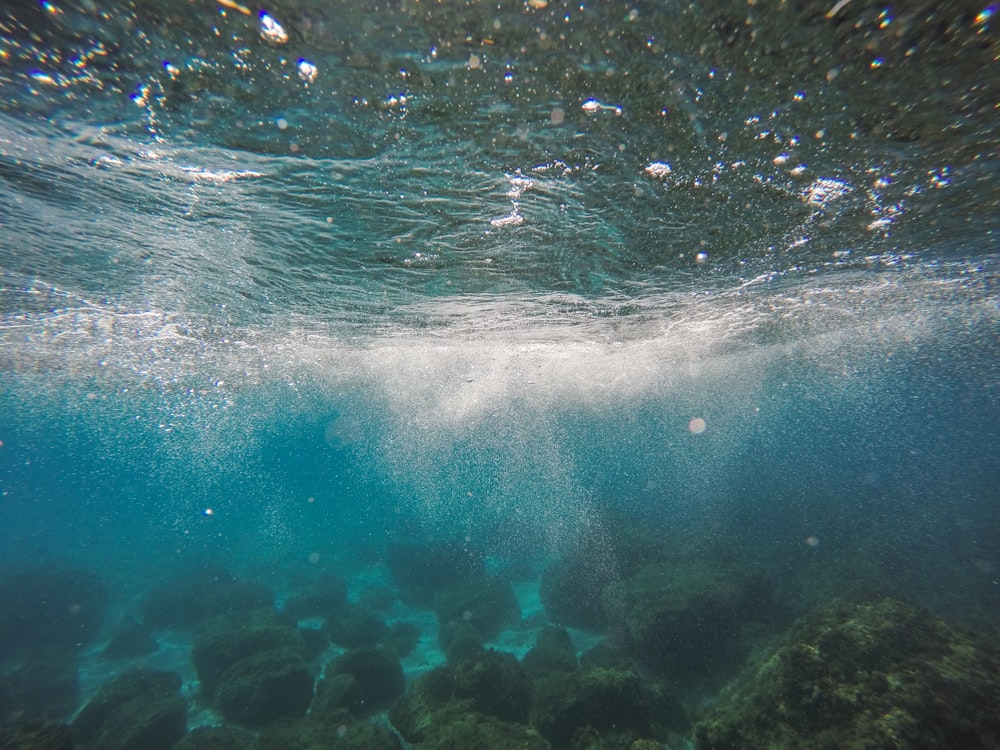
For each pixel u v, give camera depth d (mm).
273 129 1370
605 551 4191
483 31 1054
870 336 4996
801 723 1936
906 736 1731
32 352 4137
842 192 1833
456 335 3938
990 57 1108
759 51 1108
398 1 984
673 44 1087
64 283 2623
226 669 3156
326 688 2846
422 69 1147
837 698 1933
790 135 1442
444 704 2508
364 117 1312
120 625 4344
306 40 1068
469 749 2096
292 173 1622
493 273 2494
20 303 2945
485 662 2725
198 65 1133
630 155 1531
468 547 5227
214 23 1032
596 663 2996
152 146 1472
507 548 5840
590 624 3785
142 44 1083
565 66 1148
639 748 2127
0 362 4473
